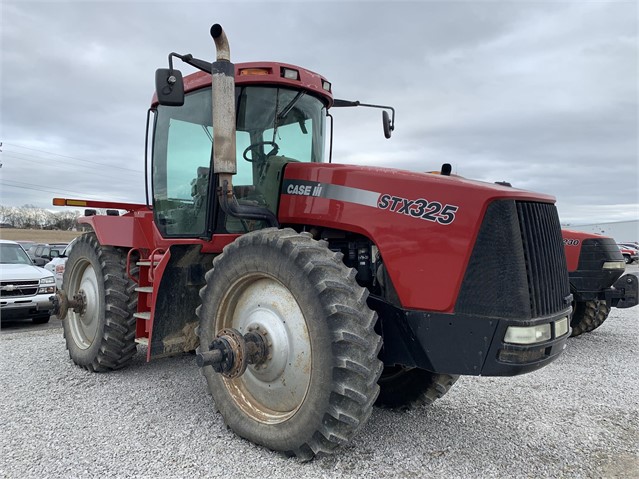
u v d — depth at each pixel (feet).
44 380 15.17
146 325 13.91
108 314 15.40
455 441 11.00
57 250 49.01
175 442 10.55
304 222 11.49
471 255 9.20
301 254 9.65
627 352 20.97
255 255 10.37
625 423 12.39
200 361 9.68
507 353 8.89
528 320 9.00
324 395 9.05
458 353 9.26
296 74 12.69
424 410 12.95
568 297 10.48
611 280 21.62
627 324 28.58
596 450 10.77
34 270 30.96
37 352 19.16
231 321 11.25
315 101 13.67
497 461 10.09
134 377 15.46
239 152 12.37
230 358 9.88
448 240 9.37
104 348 15.46
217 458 9.83
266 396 10.48
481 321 9.05
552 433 11.66
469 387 15.21
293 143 13.19
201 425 11.48
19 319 30.12
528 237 9.39
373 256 10.77
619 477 9.55
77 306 16.84
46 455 9.95
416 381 12.37
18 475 9.16
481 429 11.76
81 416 12.05
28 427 11.35
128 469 9.39
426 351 9.55
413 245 9.70
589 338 24.21
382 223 10.12
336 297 9.21
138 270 15.84
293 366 9.93
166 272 12.82
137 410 12.48
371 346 9.07
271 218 11.60
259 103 12.51
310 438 9.32
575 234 22.34
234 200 11.02
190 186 13.62
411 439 11.04
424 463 9.89
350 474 9.31
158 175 14.79
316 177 11.44
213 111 10.63
